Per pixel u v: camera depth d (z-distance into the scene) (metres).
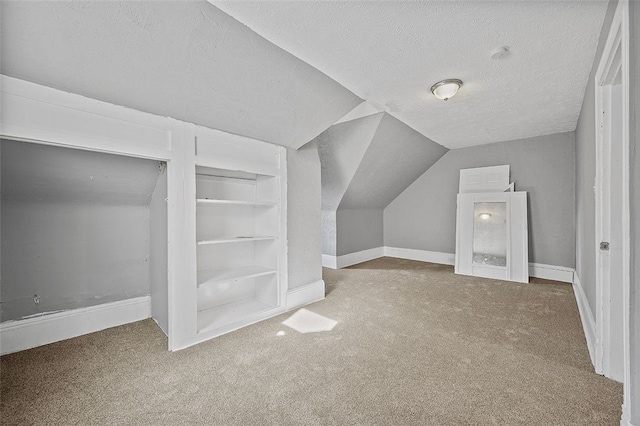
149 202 2.54
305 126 2.58
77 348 2.00
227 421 1.33
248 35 1.63
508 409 1.40
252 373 1.71
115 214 2.38
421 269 4.55
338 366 1.79
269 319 2.55
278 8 1.44
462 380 1.64
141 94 1.72
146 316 2.56
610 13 1.40
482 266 4.12
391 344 2.07
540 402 1.45
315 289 3.04
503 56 1.94
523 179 4.07
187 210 2.06
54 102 1.50
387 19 1.55
